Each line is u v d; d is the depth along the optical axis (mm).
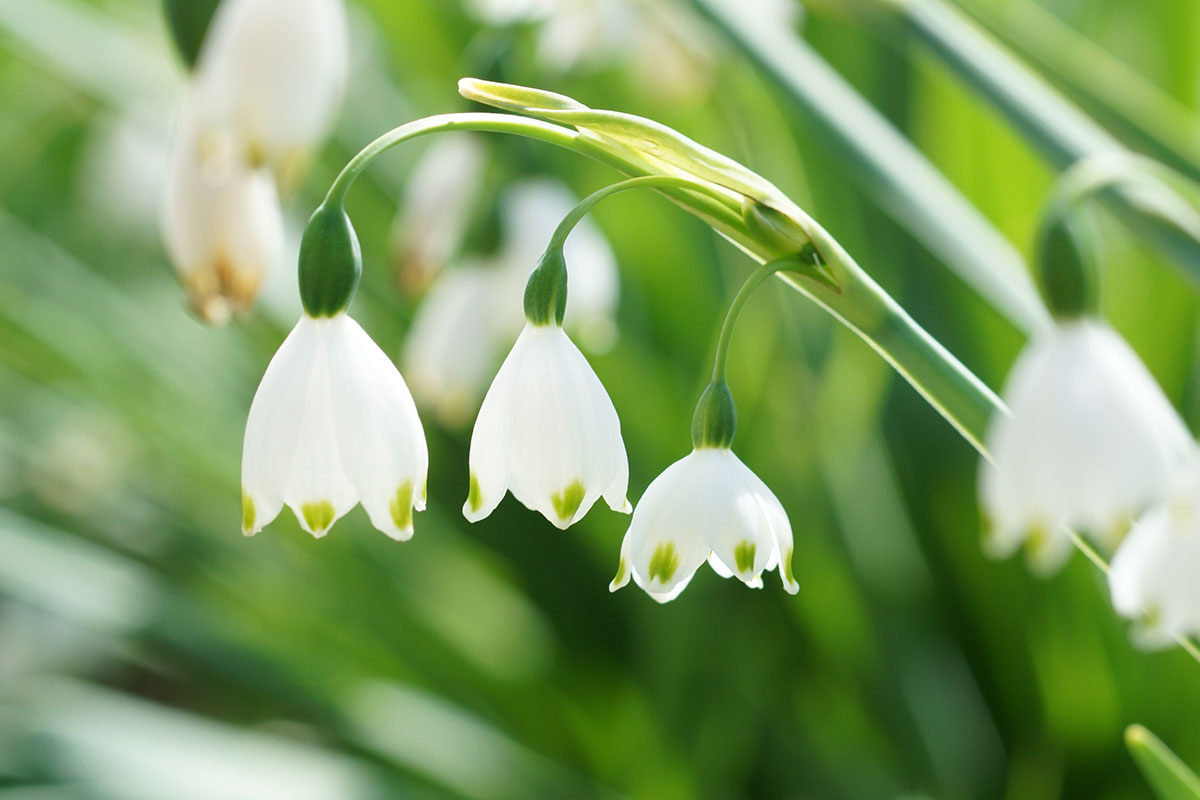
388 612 702
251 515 317
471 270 477
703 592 607
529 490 317
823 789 618
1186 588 322
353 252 317
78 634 906
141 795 583
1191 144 396
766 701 640
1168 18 652
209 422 756
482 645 707
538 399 316
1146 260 629
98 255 938
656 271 732
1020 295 398
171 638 646
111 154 976
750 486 320
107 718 635
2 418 843
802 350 625
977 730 634
